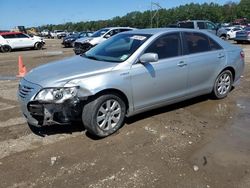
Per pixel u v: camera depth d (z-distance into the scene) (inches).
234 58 281.3
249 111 249.0
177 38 239.0
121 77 200.7
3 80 410.3
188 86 245.6
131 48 218.4
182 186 147.2
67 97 183.8
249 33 1042.1
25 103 191.8
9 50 1018.7
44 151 183.0
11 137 203.2
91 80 190.4
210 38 266.4
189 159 171.8
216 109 253.8
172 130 210.5
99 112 195.3
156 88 221.5
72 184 150.3
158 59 222.7
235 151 180.9
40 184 150.8
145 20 3932.1
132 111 213.2
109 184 149.6
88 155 177.5
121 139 197.5
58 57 741.3
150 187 146.7
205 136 201.5
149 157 174.1
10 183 151.9
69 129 213.9
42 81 189.0
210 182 150.3
